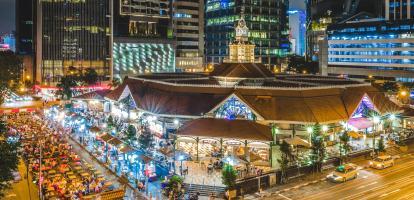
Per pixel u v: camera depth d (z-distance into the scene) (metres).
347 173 67.56
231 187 60.69
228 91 91.94
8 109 126.19
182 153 73.50
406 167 75.50
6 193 60.44
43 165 72.38
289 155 69.56
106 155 80.44
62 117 114.88
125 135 90.94
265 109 84.94
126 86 109.56
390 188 63.75
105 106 124.38
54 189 61.28
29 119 115.88
